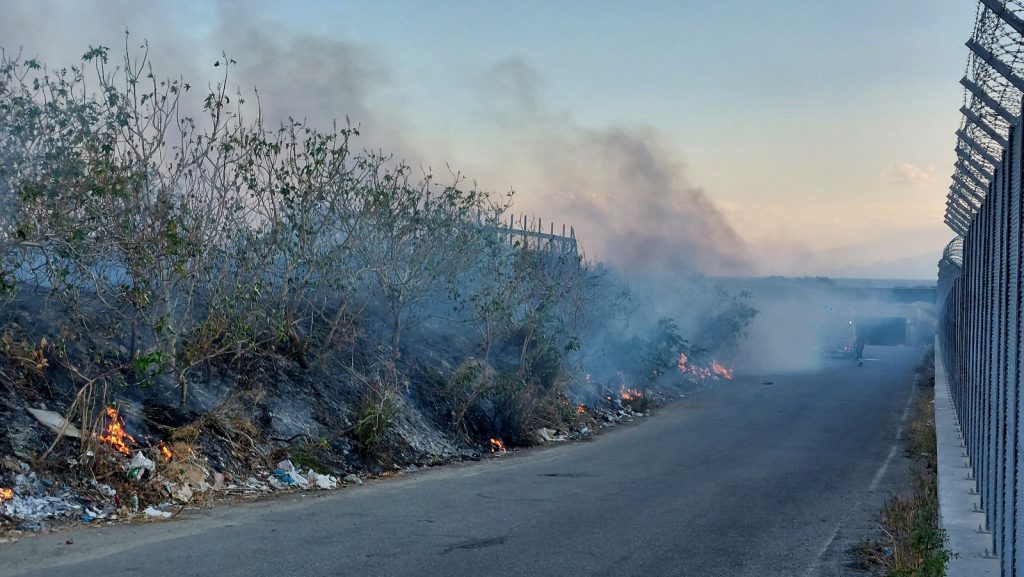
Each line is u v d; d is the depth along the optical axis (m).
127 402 11.64
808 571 8.62
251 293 14.15
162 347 12.48
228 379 13.69
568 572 8.10
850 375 37.72
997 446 8.51
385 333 18.94
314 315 17.19
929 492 11.98
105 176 11.22
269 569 7.62
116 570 7.33
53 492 9.31
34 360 11.05
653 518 10.75
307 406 14.37
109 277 13.11
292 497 11.34
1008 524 7.28
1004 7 7.75
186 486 10.69
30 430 9.99
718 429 20.89
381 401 15.03
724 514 11.20
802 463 15.88
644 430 20.80
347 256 16.86
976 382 12.35
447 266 19.23
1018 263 7.56
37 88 11.10
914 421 22.34
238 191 13.95
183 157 12.78
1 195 10.80
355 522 9.84
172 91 12.32
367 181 16.41
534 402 18.58
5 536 8.17
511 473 14.29
